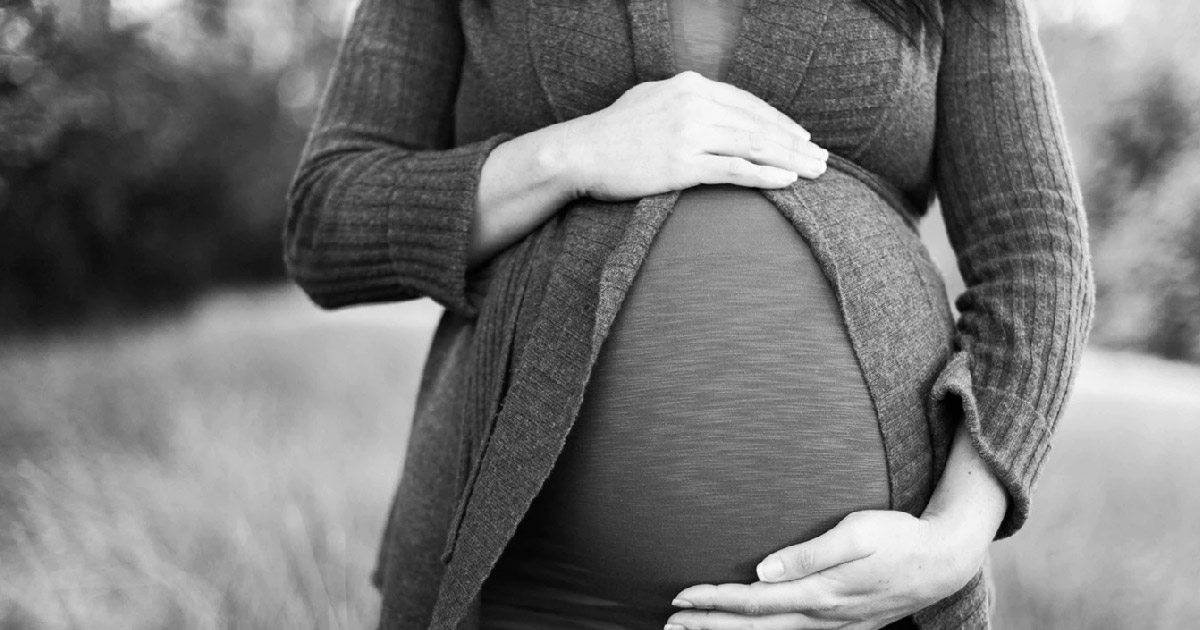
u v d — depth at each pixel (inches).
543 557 40.4
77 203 238.5
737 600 35.2
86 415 143.9
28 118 164.2
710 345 37.5
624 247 37.4
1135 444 109.8
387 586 44.2
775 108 40.4
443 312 48.5
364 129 46.0
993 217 40.3
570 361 36.3
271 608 81.1
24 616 83.4
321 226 44.1
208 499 105.5
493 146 41.3
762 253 38.2
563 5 41.4
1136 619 76.4
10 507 107.0
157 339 246.1
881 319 37.8
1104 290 201.0
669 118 38.6
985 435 36.1
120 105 204.5
